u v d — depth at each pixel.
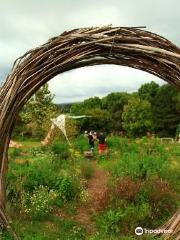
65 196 7.41
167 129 44.41
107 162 12.59
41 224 6.00
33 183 7.46
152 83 53.06
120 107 51.19
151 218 5.93
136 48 4.30
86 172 9.94
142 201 6.35
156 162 9.87
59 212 6.73
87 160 13.18
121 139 17.50
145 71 4.65
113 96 53.38
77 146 16.62
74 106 51.66
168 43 4.35
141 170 8.70
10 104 4.58
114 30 4.35
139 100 42.06
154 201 6.38
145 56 4.45
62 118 14.31
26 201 6.81
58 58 4.45
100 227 5.82
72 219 6.37
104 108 54.09
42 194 6.95
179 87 4.48
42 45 4.50
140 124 41.00
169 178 8.63
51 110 26.45
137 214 5.85
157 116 44.22
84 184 8.78
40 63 4.60
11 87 4.55
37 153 14.34
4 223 4.91
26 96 4.62
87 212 6.79
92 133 14.84
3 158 4.86
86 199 7.38
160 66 4.45
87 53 4.44
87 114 42.59
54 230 5.76
